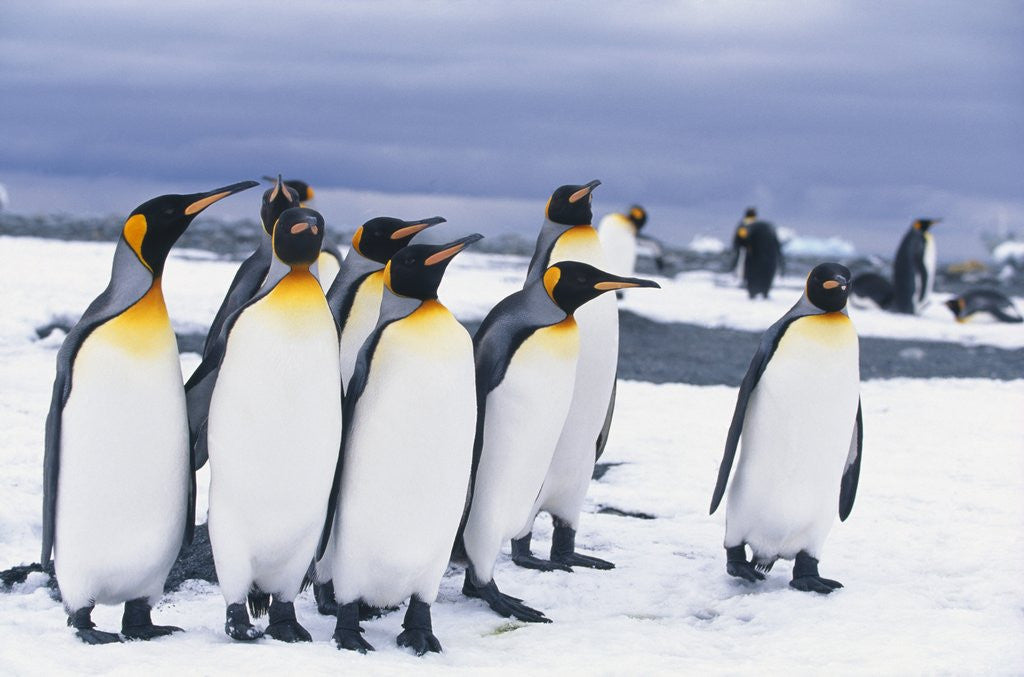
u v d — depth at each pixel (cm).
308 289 393
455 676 382
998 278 2844
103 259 1705
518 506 491
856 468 557
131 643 404
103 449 387
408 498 414
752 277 1981
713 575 560
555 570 567
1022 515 669
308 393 388
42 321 1151
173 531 411
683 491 726
